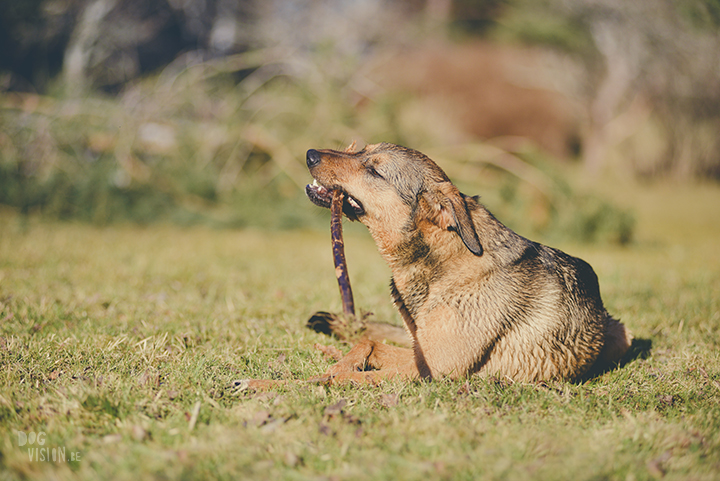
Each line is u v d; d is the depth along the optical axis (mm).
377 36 25234
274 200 12352
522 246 3484
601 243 11328
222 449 2213
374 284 6230
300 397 2766
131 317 4293
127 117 11484
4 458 2141
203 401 2691
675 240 12523
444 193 3305
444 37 28062
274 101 12664
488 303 3201
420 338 3242
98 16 18266
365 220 3604
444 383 3020
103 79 18234
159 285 5680
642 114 27391
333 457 2221
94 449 2236
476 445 2361
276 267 7195
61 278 5719
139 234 9727
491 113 26078
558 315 3309
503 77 27047
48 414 2525
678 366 3635
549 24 26484
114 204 10719
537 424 2623
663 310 5230
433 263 3338
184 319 4320
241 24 21547
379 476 2068
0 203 10445
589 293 3564
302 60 13430
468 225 3188
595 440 2445
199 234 10383
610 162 27578
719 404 2996
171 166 11914
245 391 2916
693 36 22594
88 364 3197
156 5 21484
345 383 3041
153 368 3117
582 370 3406
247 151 12578
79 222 10414
